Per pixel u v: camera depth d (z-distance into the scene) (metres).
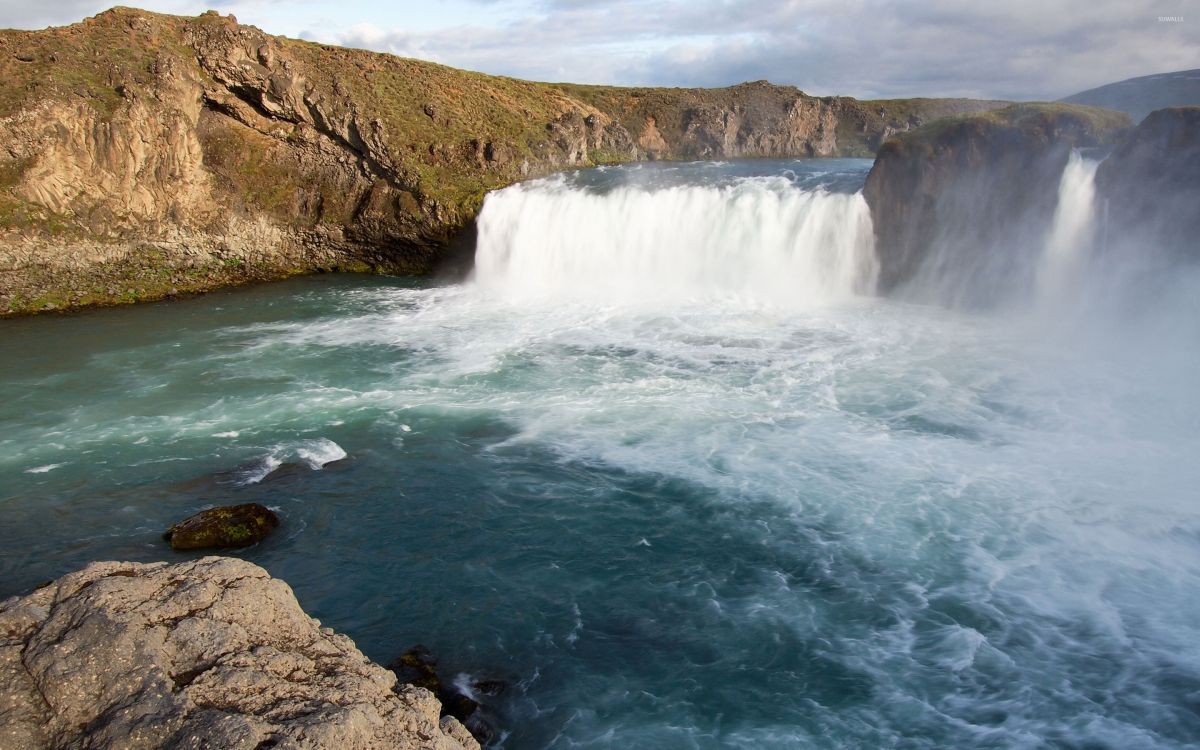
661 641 13.64
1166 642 13.04
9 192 34.88
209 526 16.78
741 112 72.62
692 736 11.71
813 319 30.88
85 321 33.97
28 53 37.94
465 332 30.88
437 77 55.31
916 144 33.16
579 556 16.06
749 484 18.36
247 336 31.30
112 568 10.76
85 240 36.28
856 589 14.67
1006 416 21.27
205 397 24.88
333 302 36.53
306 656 10.11
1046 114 31.11
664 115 70.62
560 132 53.69
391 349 29.16
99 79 38.25
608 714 12.15
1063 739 11.41
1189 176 26.61
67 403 24.61
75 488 19.22
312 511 18.00
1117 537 15.73
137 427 22.70
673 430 21.28
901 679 12.60
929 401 22.42
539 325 31.50
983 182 31.95
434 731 9.47
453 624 14.19
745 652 13.31
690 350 27.64
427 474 19.53
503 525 17.23
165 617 9.85
